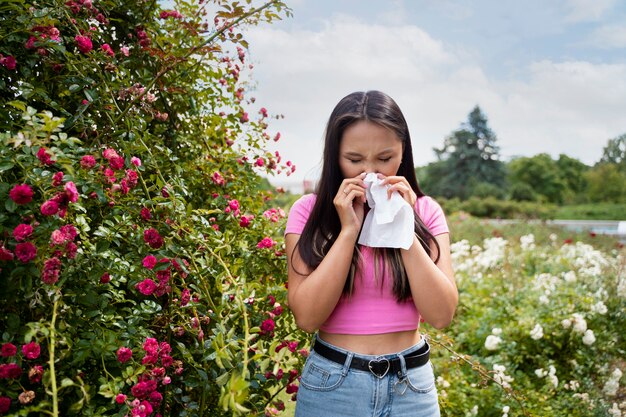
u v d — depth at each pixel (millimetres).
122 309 1556
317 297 1442
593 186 48656
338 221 1578
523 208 30438
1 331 1368
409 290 1510
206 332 1764
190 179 2244
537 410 2953
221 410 1779
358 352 1479
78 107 1782
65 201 1315
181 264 1575
